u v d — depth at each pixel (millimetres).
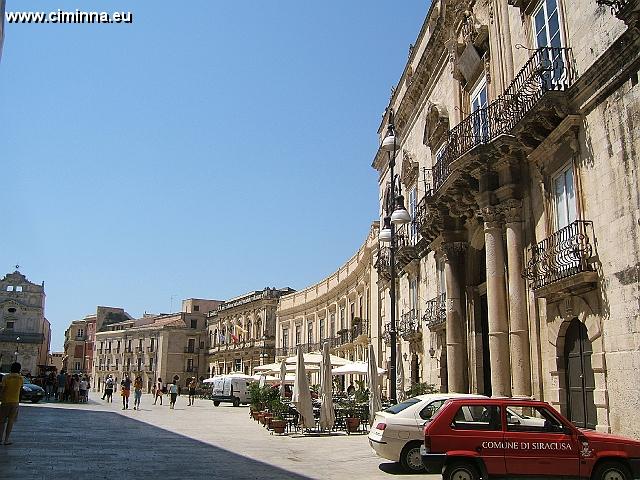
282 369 31203
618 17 11234
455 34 22750
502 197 16656
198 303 101375
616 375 11852
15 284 94000
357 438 19953
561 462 10023
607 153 12375
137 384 37469
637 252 11344
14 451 14344
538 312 15297
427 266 26516
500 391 16203
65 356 130875
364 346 43656
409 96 30000
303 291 63812
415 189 29359
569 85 13773
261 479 11438
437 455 10195
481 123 17984
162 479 11172
